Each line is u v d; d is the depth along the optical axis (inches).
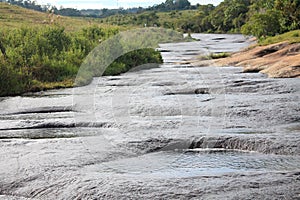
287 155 269.4
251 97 470.3
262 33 1593.3
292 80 599.5
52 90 602.9
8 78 590.9
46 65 685.3
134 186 212.2
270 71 682.2
